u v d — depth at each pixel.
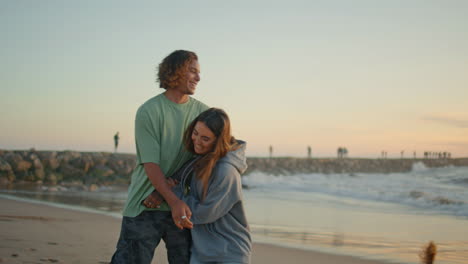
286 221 8.23
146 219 2.40
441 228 7.59
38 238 5.00
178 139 2.48
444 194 13.73
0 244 4.47
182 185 2.42
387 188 17.27
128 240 2.38
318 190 17.30
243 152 2.48
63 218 7.13
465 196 13.11
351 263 4.49
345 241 5.99
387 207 11.17
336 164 47.53
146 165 2.34
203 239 2.41
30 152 21.14
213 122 2.33
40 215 7.34
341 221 8.34
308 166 43.75
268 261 4.50
